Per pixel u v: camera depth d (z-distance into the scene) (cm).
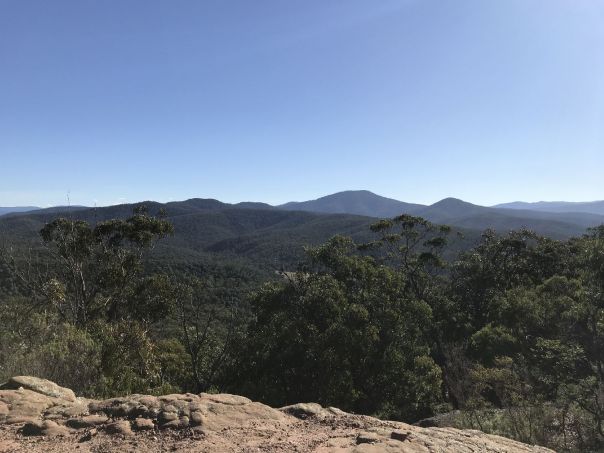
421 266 3650
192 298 2806
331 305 2519
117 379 1345
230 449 449
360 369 2555
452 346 3117
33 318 1219
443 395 2952
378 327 2586
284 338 2442
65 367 1004
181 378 2609
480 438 536
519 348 2038
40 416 560
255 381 2517
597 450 1246
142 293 2497
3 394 607
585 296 1812
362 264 2930
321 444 467
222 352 2650
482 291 3709
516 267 3797
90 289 2519
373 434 492
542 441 1271
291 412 582
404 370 2577
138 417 536
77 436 497
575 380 1592
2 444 475
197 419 518
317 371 2434
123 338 1630
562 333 1830
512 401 1523
